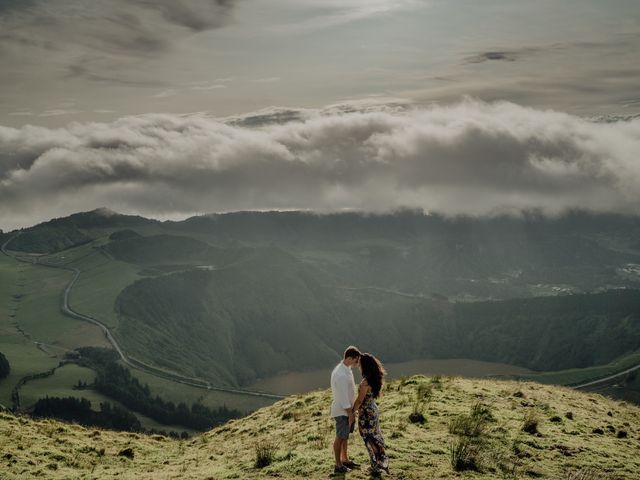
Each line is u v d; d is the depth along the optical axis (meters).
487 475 19.53
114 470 25.91
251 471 21.81
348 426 19.62
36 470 24.34
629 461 22.31
